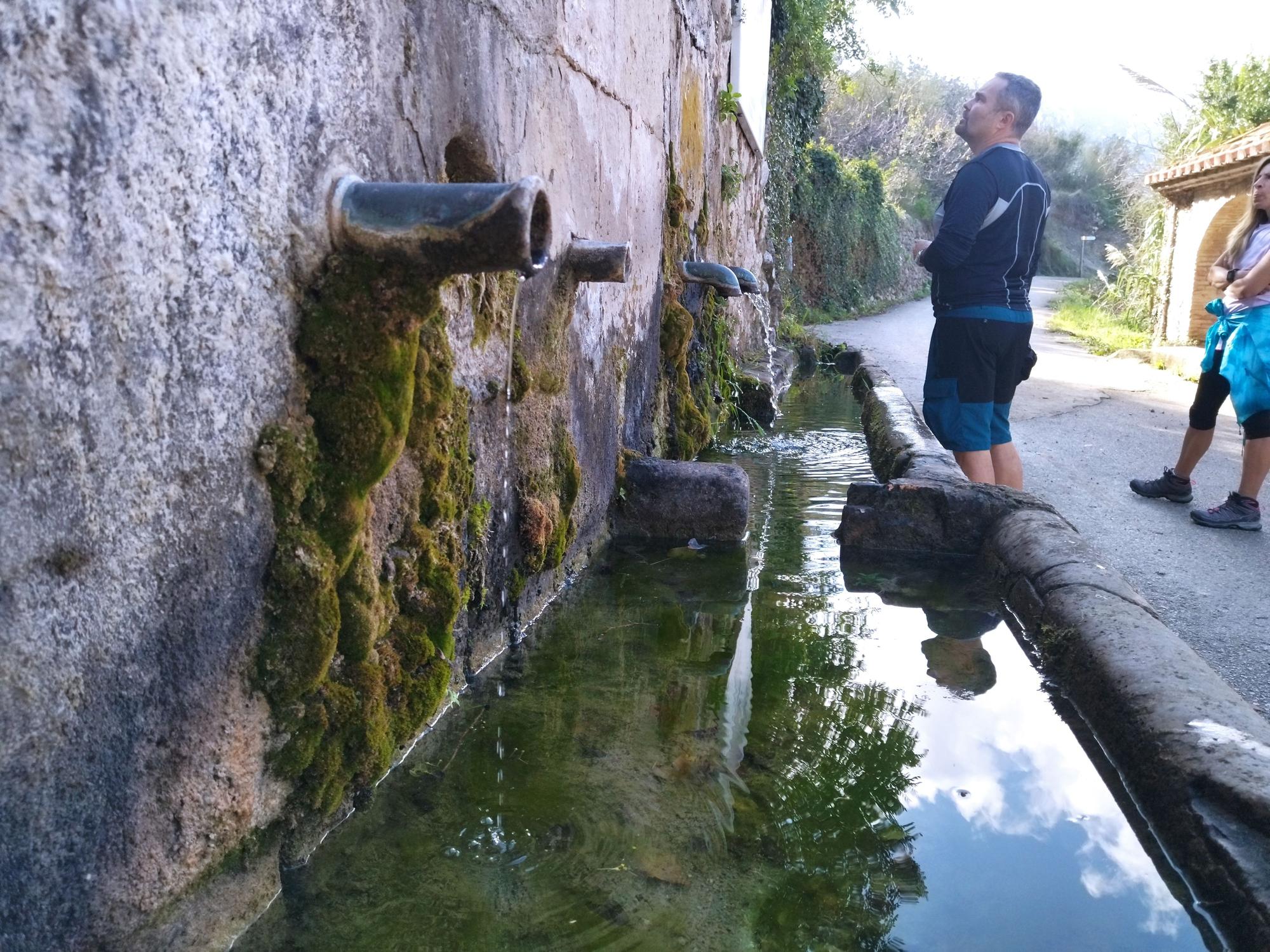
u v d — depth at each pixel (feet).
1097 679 8.09
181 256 4.16
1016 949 5.32
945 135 122.83
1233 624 10.40
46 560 3.59
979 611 10.89
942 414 14.06
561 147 9.82
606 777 6.91
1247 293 14.10
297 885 5.51
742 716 8.05
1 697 3.45
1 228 3.25
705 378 20.95
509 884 5.65
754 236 35.94
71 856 3.87
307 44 4.98
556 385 9.93
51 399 3.54
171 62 3.97
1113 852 6.32
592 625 10.05
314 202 5.10
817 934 5.36
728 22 25.30
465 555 7.80
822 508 15.23
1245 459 14.44
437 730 7.44
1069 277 150.00
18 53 3.26
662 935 5.29
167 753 4.36
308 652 5.10
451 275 5.26
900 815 6.66
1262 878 5.46
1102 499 16.44
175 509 4.26
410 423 6.16
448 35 6.84
